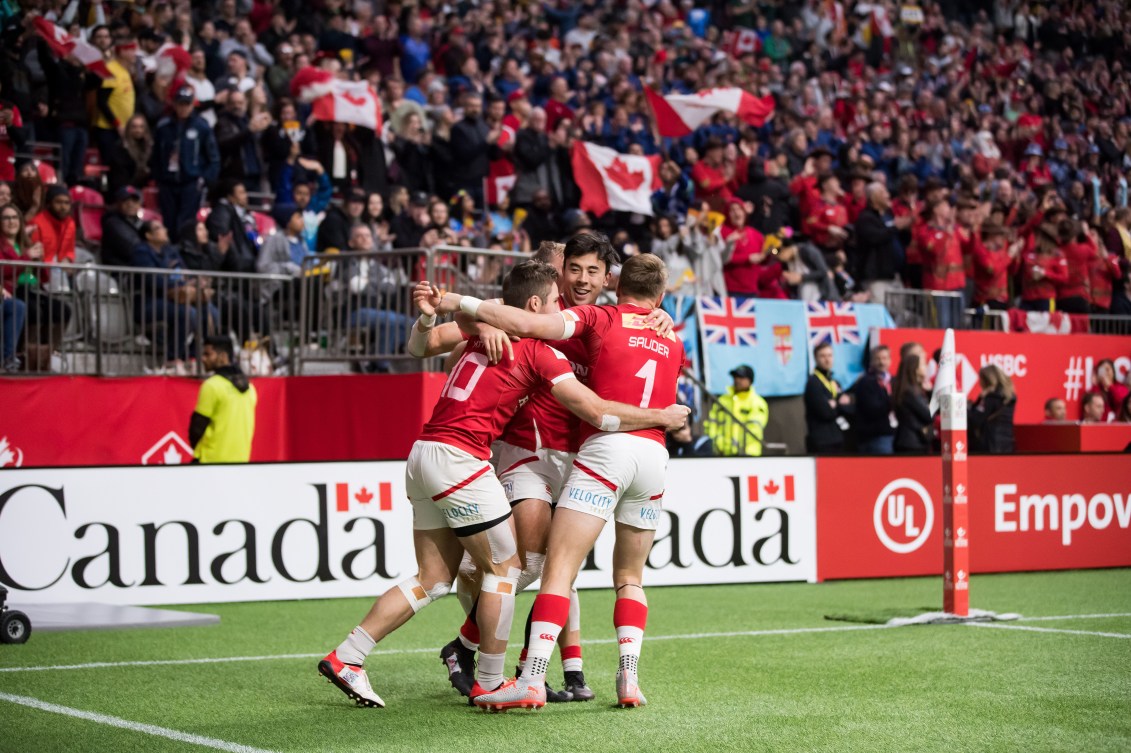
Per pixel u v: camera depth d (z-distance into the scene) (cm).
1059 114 4338
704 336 2450
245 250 2356
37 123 2511
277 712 966
